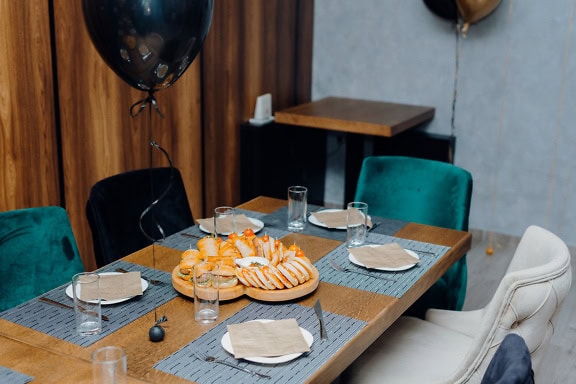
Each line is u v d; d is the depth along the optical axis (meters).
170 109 3.87
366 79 5.03
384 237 2.58
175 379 1.59
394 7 4.80
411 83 4.88
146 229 2.81
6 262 2.27
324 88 5.20
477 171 4.79
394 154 4.95
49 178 3.24
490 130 4.68
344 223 2.67
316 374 1.62
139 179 2.81
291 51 4.89
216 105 4.23
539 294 1.91
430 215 3.06
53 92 3.18
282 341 1.73
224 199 4.47
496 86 4.59
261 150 4.47
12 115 3.01
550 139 4.50
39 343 1.74
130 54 1.73
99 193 2.66
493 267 4.28
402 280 2.18
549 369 3.08
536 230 2.29
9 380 1.55
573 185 4.50
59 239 2.38
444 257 2.39
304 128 4.96
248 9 4.35
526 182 4.64
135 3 1.66
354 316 1.92
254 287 2.02
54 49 3.14
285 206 2.92
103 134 3.47
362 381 2.11
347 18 4.96
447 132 4.84
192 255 2.08
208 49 4.07
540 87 4.46
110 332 1.81
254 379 1.59
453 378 2.00
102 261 2.66
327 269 2.25
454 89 4.73
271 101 4.75
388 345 2.30
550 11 4.32
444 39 4.68
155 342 1.76
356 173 4.81
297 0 4.84
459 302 2.87
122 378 1.42
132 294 2.00
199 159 4.17
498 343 1.94
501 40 4.51
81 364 1.64
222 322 1.88
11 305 2.27
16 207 3.11
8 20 2.92
